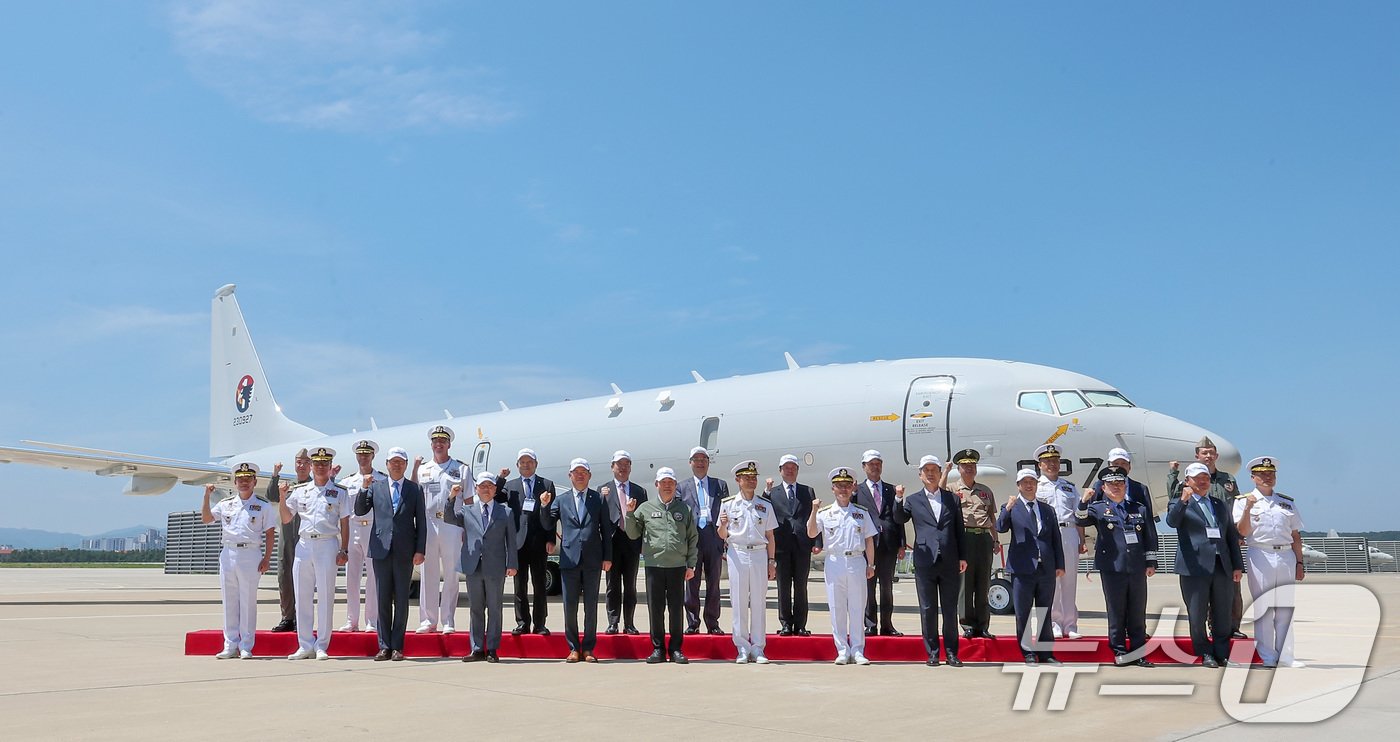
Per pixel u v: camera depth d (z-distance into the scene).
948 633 11.79
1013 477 18.83
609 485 14.31
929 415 19.69
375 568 12.79
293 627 15.61
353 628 15.13
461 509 12.76
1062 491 14.56
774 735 7.63
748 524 12.36
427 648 13.13
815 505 12.53
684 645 12.90
